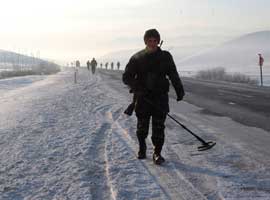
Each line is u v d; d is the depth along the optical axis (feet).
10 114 37.01
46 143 23.11
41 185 15.43
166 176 16.35
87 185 15.30
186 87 72.18
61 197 14.08
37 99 52.01
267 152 20.45
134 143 22.81
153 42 17.66
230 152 20.42
